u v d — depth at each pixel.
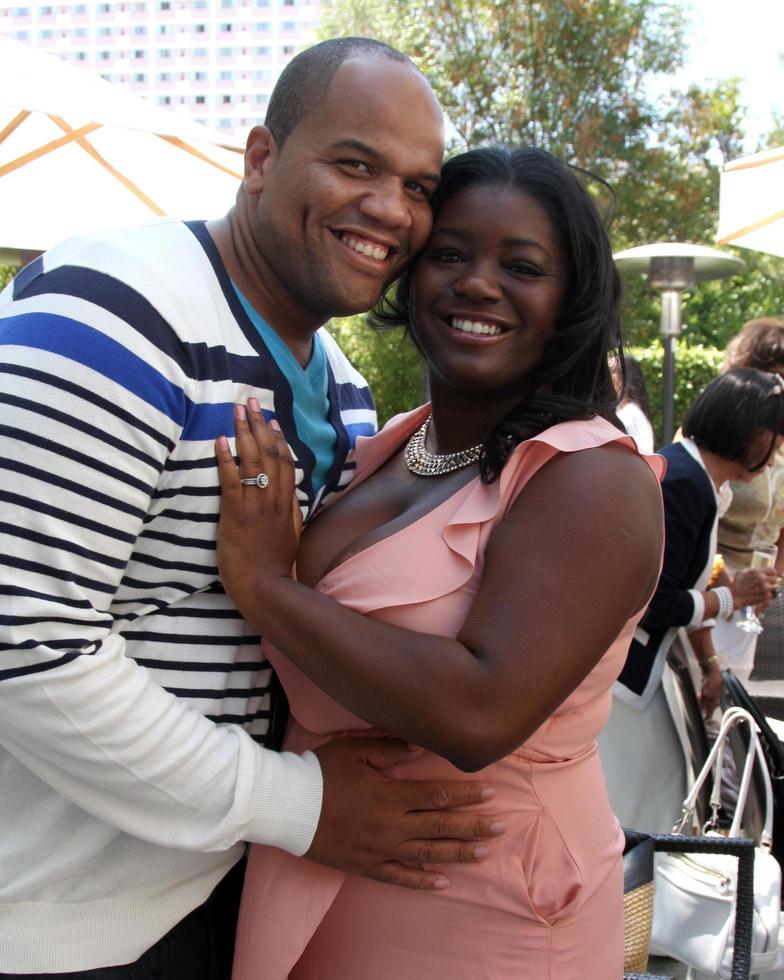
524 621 1.32
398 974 1.47
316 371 1.62
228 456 1.38
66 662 1.25
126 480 1.30
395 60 1.47
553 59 14.43
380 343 12.09
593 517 1.35
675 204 15.41
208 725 1.38
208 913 1.61
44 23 140.50
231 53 133.62
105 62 137.88
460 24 14.44
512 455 1.41
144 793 1.32
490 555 1.39
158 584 1.41
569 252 1.52
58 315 1.29
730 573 3.84
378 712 1.34
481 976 1.44
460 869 1.45
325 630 1.36
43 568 1.25
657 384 13.31
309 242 1.45
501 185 1.51
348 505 1.66
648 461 1.50
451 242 1.53
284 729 1.64
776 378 3.05
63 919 1.41
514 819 1.47
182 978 1.55
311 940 1.54
